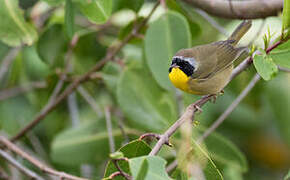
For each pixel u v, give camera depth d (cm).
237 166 998
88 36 1138
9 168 1160
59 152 1058
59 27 1094
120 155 543
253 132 1220
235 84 1138
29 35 883
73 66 1177
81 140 1066
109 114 1069
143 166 531
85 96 1166
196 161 624
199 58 916
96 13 748
